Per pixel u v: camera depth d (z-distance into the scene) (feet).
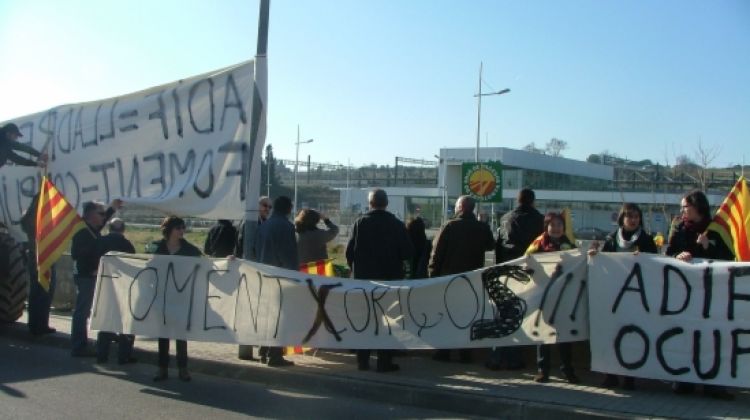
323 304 25.17
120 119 31.71
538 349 24.32
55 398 23.12
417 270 30.89
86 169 32.30
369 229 26.37
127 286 27.37
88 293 29.55
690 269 21.68
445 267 26.94
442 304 24.09
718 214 22.98
